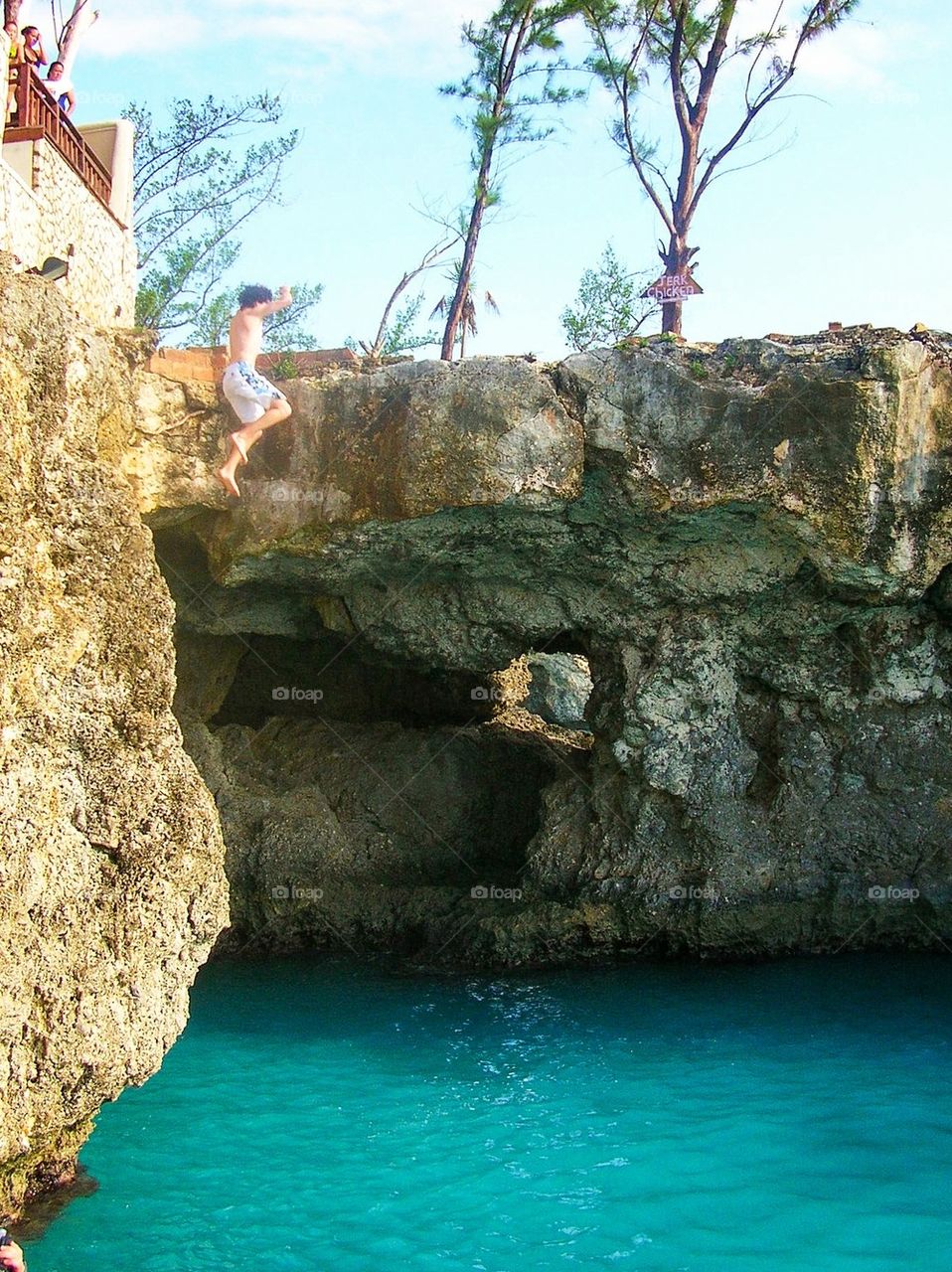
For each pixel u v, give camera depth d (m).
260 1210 10.68
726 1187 11.14
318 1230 10.35
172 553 17.06
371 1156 11.80
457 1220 10.54
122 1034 9.70
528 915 17.73
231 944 18.92
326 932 18.91
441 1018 15.73
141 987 9.98
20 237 11.98
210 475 15.23
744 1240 10.21
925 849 17.28
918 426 15.09
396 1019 15.74
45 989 9.09
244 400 14.19
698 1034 14.94
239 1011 16.12
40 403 9.79
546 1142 12.07
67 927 9.31
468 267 23.94
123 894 9.95
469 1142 12.09
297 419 15.35
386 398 15.23
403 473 15.02
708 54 22.91
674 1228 10.41
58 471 9.92
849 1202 10.83
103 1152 11.88
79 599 9.94
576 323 22.62
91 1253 9.92
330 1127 12.46
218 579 16.38
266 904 18.81
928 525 15.38
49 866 9.23
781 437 15.14
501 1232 10.34
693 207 23.03
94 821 9.76
